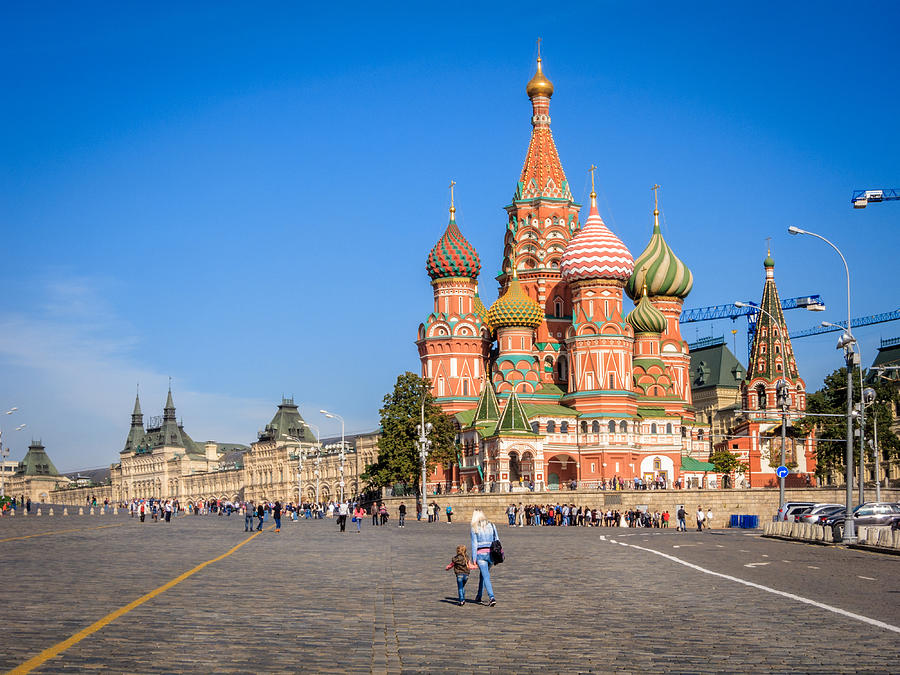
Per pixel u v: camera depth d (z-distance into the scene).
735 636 26.20
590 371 168.62
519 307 174.75
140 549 60.81
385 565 50.41
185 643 23.73
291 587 37.72
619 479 159.12
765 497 146.00
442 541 76.75
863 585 40.19
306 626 27.05
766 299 189.12
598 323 168.75
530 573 46.44
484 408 166.25
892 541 64.56
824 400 158.38
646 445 171.12
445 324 177.00
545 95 192.00
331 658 22.27
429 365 177.38
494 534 33.75
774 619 29.47
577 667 21.92
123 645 23.20
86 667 20.45
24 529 90.62
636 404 171.12
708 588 38.81
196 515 168.62
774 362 186.38
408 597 35.22
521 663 22.33
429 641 25.23
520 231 188.25
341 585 39.06
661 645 24.80
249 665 21.20
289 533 90.75
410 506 149.25
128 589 35.44
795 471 169.50
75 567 45.41
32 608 29.34
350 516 143.00
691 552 63.66
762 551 64.94
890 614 30.77
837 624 28.44
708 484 174.00
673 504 142.62
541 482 159.25
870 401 90.88
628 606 32.81
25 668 20.11
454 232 178.75
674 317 190.62
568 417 167.62
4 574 41.03
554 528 117.62
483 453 163.00
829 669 21.81
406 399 157.25
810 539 77.44
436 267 177.75
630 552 63.47
